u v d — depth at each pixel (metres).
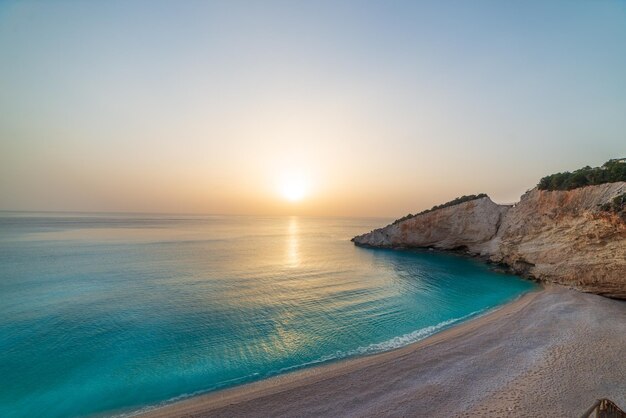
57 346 21.42
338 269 53.34
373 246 86.75
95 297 32.91
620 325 23.22
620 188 32.19
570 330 22.48
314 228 194.12
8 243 78.44
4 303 30.58
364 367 18.17
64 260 55.25
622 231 29.61
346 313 29.33
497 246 54.84
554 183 43.22
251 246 86.19
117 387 16.69
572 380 15.70
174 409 14.59
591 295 31.95
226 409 14.27
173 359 19.86
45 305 29.98
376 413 13.55
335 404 14.40
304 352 21.08
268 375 17.97
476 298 34.72
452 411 13.45
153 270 47.88
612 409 10.63
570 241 36.44
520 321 25.14
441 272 50.81
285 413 13.82
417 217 76.19
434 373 17.09
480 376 16.53
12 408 14.90
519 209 50.31
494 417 12.90
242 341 22.73
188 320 26.69
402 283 42.72
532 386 15.22
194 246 82.12
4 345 21.47
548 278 38.69
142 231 129.25
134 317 27.12
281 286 39.91
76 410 14.75
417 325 26.39
